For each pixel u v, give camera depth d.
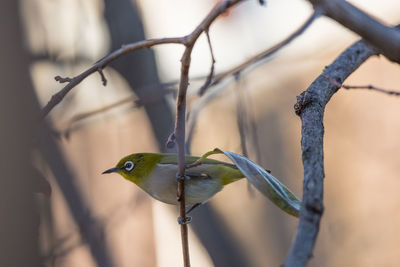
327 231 17.27
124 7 11.73
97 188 13.12
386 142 17.84
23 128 5.13
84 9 11.49
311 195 3.61
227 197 17.58
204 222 11.89
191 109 8.95
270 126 18.56
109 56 5.42
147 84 11.86
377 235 16.86
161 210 14.00
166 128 11.87
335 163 18.27
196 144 14.05
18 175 5.09
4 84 5.06
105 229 11.33
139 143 13.29
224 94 11.30
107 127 13.26
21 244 5.10
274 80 17.73
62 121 10.92
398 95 5.84
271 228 17.70
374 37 3.44
